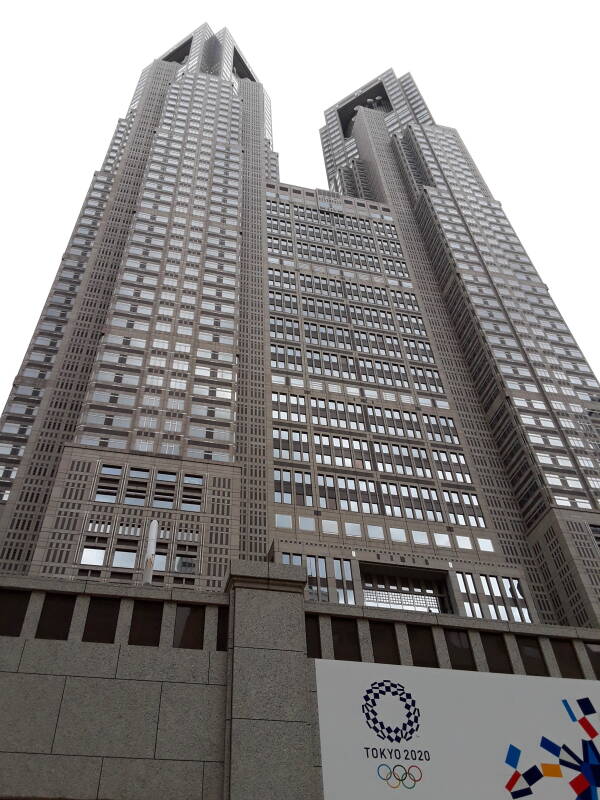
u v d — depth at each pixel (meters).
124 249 99.44
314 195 130.12
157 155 117.62
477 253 120.19
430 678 26.89
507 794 24.08
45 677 24.47
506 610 67.75
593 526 75.44
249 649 26.31
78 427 67.25
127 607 27.84
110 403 71.12
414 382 96.19
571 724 26.56
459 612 66.62
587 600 67.69
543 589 73.31
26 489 67.50
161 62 157.25
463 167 147.12
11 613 26.69
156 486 62.75
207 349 82.44
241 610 27.55
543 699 27.20
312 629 28.72
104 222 103.75
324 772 23.38
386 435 85.56
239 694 24.84
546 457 83.50
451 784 23.89
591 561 71.25
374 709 25.41
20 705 23.55
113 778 22.50
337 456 80.12
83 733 23.30
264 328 94.62
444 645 29.52
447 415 92.69
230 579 28.98
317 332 98.25
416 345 103.62
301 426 82.25
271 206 122.38
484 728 25.72
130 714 24.14
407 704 25.83
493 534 77.06
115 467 63.34
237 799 22.22
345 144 187.75
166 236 98.50
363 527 72.19
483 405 96.62
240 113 140.88
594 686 28.14
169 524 59.69
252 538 67.81
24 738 22.78
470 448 88.62
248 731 23.91
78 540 56.19
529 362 98.88
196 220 104.25
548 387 95.12
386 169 153.12
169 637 27.16
